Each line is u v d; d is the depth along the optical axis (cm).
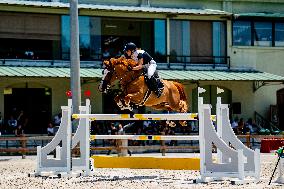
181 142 3459
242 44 4253
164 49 4072
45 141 3453
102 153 3216
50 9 3806
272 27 4328
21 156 3103
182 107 1689
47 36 3825
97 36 3941
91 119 1792
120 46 4200
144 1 4159
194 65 4112
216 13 4122
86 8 3834
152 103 1598
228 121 1603
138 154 3042
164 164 1942
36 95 3797
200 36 4159
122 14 3984
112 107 3959
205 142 1540
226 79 3825
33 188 1412
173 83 1688
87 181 1581
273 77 3994
